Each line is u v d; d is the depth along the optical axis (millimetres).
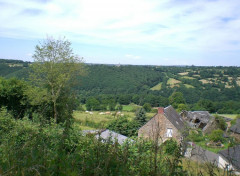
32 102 23500
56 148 3164
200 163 2979
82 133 5441
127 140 3824
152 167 2926
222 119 36000
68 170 2314
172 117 26453
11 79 26469
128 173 2779
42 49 24938
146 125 23484
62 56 25578
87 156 2924
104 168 2627
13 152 2855
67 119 3752
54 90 24641
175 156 2914
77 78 27734
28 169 2262
